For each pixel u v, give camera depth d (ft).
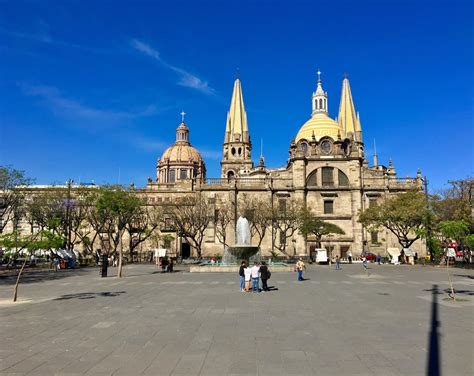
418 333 46.47
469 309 64.08
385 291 90.33
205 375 31.94
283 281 117.50
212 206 273.95
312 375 31.89
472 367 33.78
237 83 414.21
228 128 407.23
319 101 377.71
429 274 146.41
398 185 287.89
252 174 329.72
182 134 464.65
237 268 157.48
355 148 295.28
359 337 44.55
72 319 56.13
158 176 444.55
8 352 38.93
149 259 280.92
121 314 60.03
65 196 235.40
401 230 228.22
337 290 92.68
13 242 125.08
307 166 294.05
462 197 187.73
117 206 183.52
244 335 45.65
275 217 250.98
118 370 33.24
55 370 33.32
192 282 114.21
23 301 76.02
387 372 32.53
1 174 159.22
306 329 48.83
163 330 48.42
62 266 195.11
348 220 285.02
